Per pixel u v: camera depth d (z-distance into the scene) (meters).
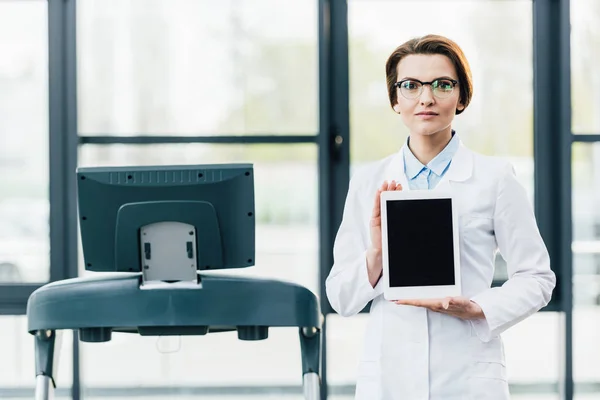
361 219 1.94
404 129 3.72
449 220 1.82
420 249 1.81
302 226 3.71
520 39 3.74
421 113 1.81
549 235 3.76
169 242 2.04
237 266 2.07
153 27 3.71
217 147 3.71
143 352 3.72
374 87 3.71
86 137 3.69
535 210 3.76
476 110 3.76
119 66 3.70
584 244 3.75
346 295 1.89
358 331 3.70
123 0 3.70
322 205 3.66
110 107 3.70
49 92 3.63
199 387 3.74
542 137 3.74
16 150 3.70
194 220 2.02
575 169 3.74
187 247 2.04
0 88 3.70
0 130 3.69
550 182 3.75
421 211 1.82
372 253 1.85
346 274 1.88
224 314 1.98
